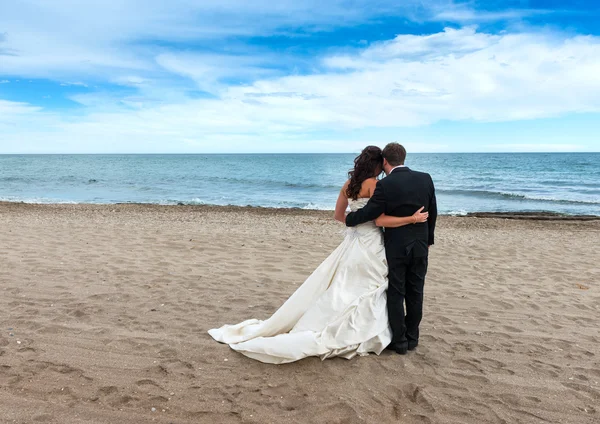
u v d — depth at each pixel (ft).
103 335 12.64
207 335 12.92
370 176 11.73
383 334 11.67
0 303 15.17
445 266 23.99
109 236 28.94
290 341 11.03
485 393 10.14
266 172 176.24
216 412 8.99
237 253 25.14
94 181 123.85
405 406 9.50
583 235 39.27
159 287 17.80
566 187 104.37
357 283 11.62
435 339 13.30
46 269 19.77
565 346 13.09
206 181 126.11
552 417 9.27
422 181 11.41
